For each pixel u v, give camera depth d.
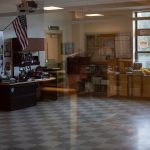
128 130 5.75
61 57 5.09
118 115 6.73
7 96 8.27
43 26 7.18
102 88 5.32
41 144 5.02
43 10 6.87
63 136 5.45
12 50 9.21
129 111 6.89
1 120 7.00
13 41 9.09
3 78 8.66
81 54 4.60
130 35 4.27
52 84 7.77
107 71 4.72
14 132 5.87
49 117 7.07
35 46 7.89
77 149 4.68
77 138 5.27
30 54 8.56
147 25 4.24
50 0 6.61
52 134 5.62
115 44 4.33
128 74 4.96
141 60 4.45
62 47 5.00
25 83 8.61
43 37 7.33
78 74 4.98
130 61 4.45
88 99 6.50
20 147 4.88
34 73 8.69
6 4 8.40
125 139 5.16
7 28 8.93
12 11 8.29
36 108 8.26
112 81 5.07
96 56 4.49
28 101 8.63
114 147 4.76
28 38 8.18
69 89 5.83
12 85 8.29
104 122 6.31
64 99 7.01
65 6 6.07
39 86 8.45
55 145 4.93
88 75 4.96
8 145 5.01
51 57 6.46
